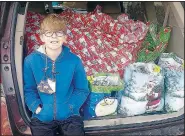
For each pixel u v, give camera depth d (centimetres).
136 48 286
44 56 218
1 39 214
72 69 221
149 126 242
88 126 237
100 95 245
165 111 261
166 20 297
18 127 231
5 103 215
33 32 272
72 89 231
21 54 222
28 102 226
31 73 224
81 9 341
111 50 279
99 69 267
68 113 226
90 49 275
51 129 227
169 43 294
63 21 213
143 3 331
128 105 249
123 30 290
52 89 220
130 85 249
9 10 216
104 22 301
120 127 240
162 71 256
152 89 249
